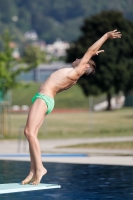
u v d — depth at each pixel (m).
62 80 19.58
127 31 135.38
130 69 134.88
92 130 69.56
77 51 138.25
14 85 61.75
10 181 24.44
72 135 59.31
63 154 38.12
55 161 33.16
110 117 100.12
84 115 110.31
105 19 136.88
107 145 44.03
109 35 19.44
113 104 152.00
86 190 22.33
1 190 18.80
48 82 19.64
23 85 62.75
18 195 20.97
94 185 23.61
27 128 19.42
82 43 139.12
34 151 19.50
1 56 61.91
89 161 33.12
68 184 23.86
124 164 31.31
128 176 26.27
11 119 95.62
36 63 63.44
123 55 134.75
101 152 39.78
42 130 70.94
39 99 19.45
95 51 19.62
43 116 19.48
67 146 44.88
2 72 61.09
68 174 27.05
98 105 150.62
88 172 27.80
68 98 161.00
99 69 133.12
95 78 133.75
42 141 51.53
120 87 135.25
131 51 134.62
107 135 58.34
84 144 45.00
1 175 26.52
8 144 48.22
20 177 25.80
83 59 19.61
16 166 30.36
